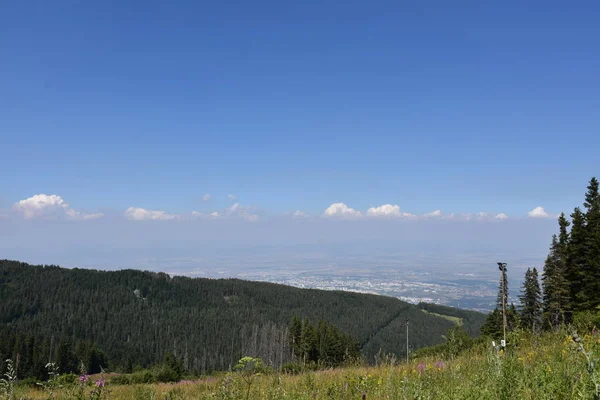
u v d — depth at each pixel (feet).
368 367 31.60
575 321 32.45
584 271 101.91
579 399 12.15
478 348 28.43
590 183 109.29
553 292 100.37
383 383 22.53
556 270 103.96
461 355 28.40
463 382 18.26
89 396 18.12
